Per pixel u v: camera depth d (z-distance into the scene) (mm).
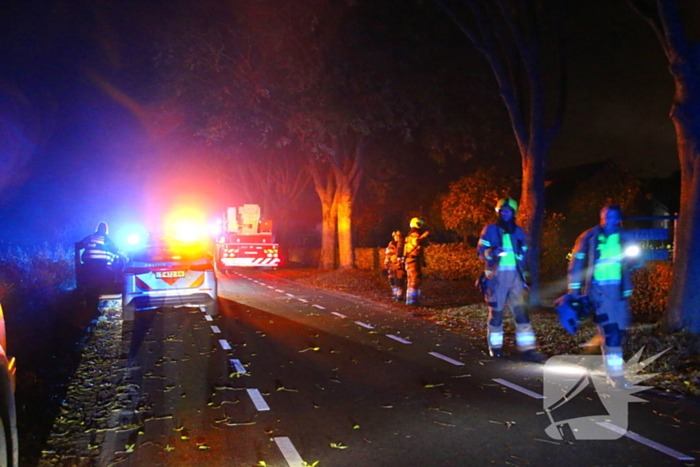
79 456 5039
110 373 7793
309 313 13336
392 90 18000
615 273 6758
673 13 8398
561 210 31703
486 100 19312
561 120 12641
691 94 8422
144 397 6707
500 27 12812
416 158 26484
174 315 12914
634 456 4883
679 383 6816
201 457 4984
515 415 5941
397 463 4820
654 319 10766
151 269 12016
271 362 8375
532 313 11977
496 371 7730
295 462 4859
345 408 6246
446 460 4867
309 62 18203
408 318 12523
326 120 18688
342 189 26469
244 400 6555
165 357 8742
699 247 8453
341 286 20047
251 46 18484
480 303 13914
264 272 28516
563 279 16500
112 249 15234
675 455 4895
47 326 10672
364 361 8406
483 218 24312
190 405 6391
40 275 16203
